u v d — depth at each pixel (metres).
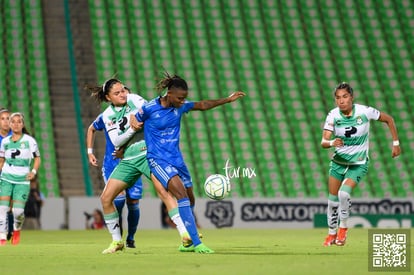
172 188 32.09
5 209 47.19
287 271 22.98
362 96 107.12
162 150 32.09
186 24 114.25
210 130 100.12
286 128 101.56
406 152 99.44
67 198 77.81
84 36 109.94
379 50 113.38
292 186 94.06
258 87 106.88
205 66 109.12
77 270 24.45
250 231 70.19
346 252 33.59
